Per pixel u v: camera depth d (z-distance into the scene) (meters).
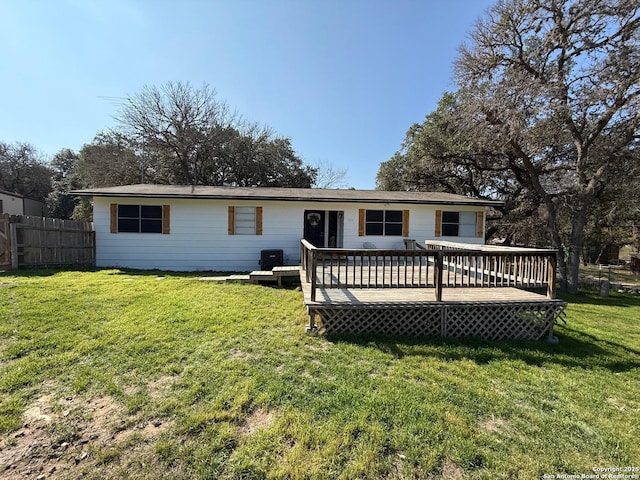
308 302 4.44
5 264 7.71
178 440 2.08
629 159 9.95
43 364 3.05
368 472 1.86
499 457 2.05
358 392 2.76
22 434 2.10
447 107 15.54
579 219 10.42
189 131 19.41
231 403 2.50
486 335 4.64
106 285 6.42
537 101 9.29
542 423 2.46
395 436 2.19
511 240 16.94
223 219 9.88
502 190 16.83
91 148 20.02
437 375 3.22
